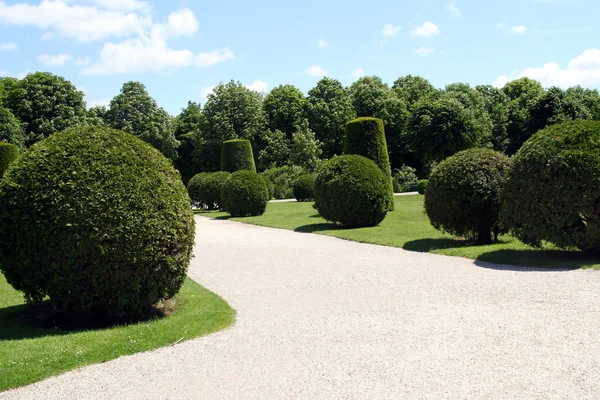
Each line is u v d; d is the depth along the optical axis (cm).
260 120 5356
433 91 5128
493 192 1099
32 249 590
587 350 455
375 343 503
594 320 541
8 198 602
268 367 452
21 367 462
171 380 433
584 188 855
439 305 639
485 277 795
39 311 714
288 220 1991
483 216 1110
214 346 519
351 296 714
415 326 554
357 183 1591
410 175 4697
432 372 421
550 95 4406
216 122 5066
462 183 1118
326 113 5181
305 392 393
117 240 591
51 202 582
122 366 471
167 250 634
